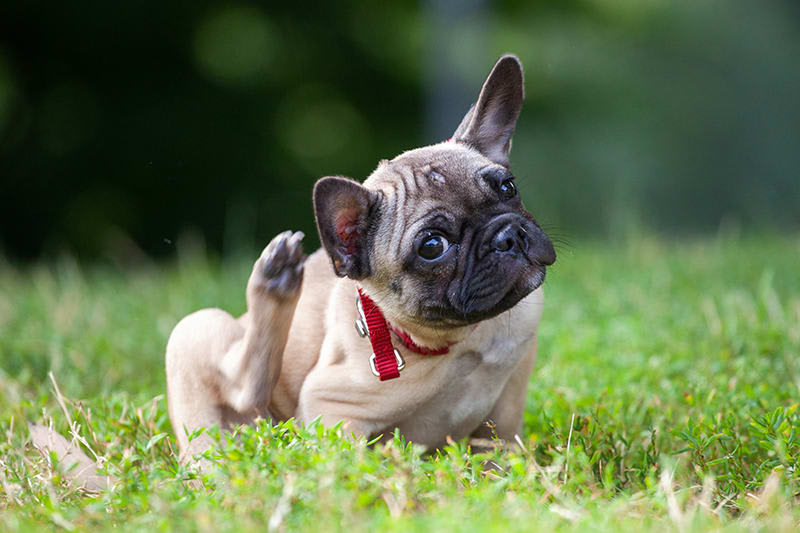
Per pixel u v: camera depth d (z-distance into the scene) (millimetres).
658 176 35250
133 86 27812
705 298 11289
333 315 7055
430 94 30812
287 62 29672
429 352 6707
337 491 5188
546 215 30891
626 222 19016
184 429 6609
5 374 9594
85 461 6836
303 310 7434
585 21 35812
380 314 6727
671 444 7117
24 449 7109
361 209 6641
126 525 5363
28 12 26094
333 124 30391
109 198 27047
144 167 27125
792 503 5695
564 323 11094
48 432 7258
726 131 37125
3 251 26344
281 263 6781
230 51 29125
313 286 7531
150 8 27266
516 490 5570
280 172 28859
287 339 7105
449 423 7074
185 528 5105
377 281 6660
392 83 30734
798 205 32438
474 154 6977
